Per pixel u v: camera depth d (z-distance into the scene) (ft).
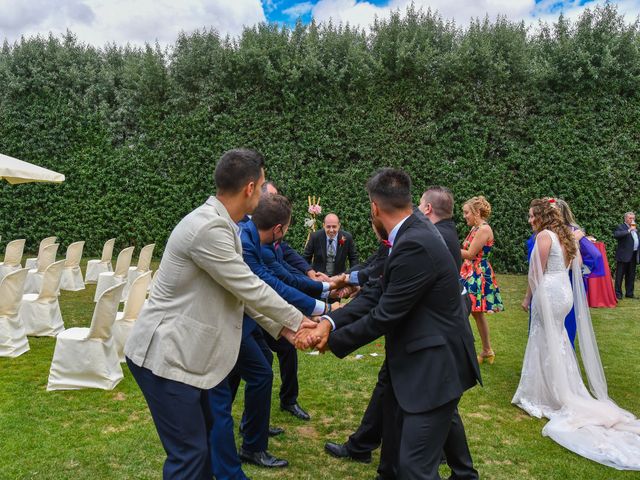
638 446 10.55
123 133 39.14
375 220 8.84
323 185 35.81
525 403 12.78
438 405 6.71
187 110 37.81
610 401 12.42
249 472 9.39
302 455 10.19
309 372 15.58
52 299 19.26
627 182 35.12
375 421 9.71
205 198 36.96
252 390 9.37
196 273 6.43
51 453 9.95
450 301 7.01
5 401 12.66
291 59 36.01
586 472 9.67
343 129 35.78
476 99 35.47
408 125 35.45
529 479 9.41
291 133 36.40
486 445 10.80
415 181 35.40
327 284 11.16
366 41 37.29
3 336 16.31
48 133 38.68
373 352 17.87
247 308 7.98
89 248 38.88
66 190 38.70
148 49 37.50
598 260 13.08
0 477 8.98
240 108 36.40
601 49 34.86
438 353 6.83
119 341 15.88
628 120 34.86
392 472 8.41
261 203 10.12
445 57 34.78
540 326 12.71
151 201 38.06
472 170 35.19
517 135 35.96
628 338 20.42
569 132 34.94
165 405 6.38
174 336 6.34
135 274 26.81
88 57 40.45
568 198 34.99
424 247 6.77
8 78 38.37
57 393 13.28
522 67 34.94
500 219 35.06
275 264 10.60
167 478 6.36
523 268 35.50
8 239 39.24
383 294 7.04
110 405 12.55
